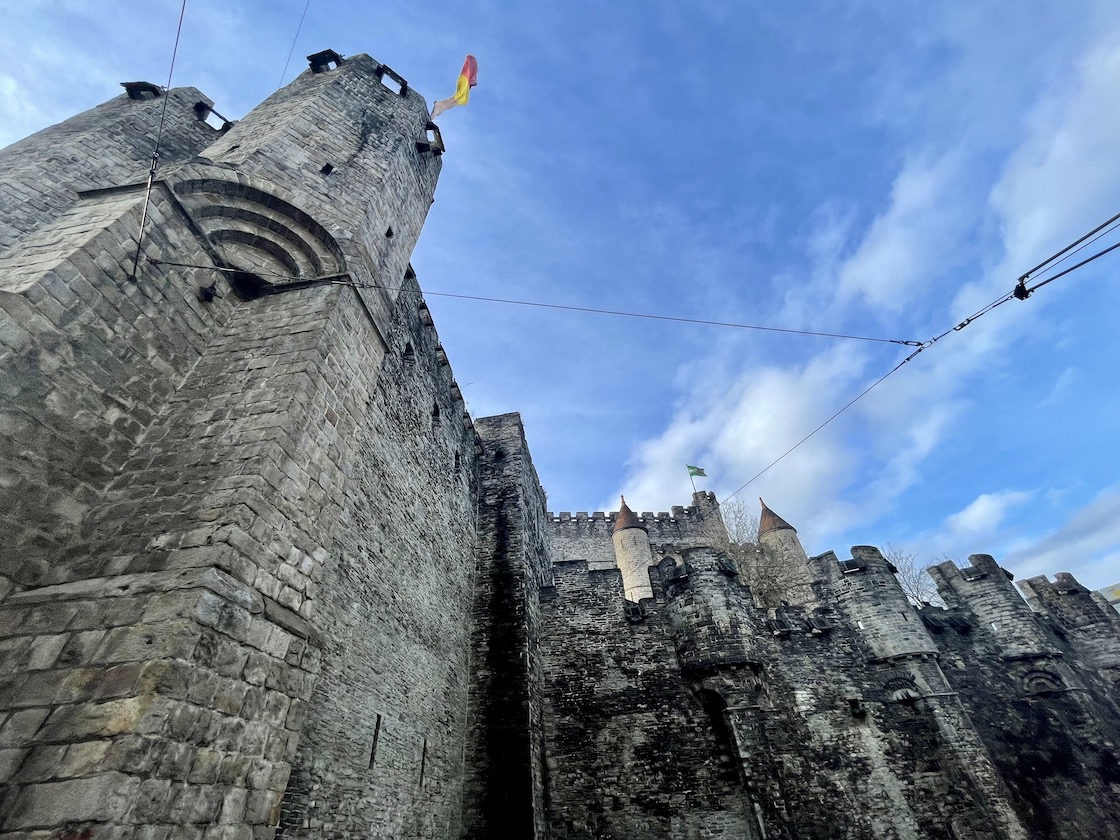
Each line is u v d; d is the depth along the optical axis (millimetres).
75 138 12500
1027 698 20625
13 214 10523
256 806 5227
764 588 29688
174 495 6344
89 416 6574
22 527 5668
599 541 42688
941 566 24750
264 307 9102
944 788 16125
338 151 12672
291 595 6395
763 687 17359
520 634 17844
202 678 4926
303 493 7047
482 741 15867
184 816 4469
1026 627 22031
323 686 9602
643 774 16312
